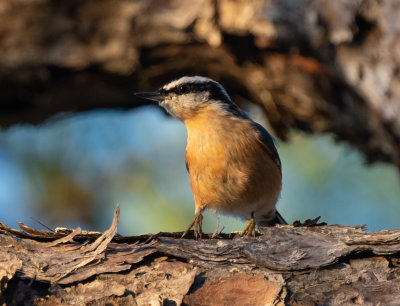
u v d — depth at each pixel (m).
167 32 11.66
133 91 12.77
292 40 11.14
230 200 9.08
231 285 5.76
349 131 12.16
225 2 11.29
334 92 11.70
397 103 10.02
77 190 12.54
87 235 6.12
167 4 11.62
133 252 5.95
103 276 5.73
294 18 10.97
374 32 10.49
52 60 11.80
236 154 8.77
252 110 13.52
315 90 11.85
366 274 5.82
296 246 6.02
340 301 5.66
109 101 13.12
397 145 10.38
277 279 5.79
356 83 10.54
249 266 5.90
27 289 5.57
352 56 10.60
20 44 11.74
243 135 8.84
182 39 11.70
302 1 10.91
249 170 8.83
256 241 6.08
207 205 9.25
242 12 11.18
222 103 9.31
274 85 12.20
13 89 12.27
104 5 11.74
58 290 5.61
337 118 12.05
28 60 11.78
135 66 12.02
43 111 13.02
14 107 12.74
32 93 12.44
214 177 8.89
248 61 12.04
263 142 8.88
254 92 12.68
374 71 10.35
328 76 11.51
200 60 12.20
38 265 5.73
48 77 12.07
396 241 5.84
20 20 11.70
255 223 9.81
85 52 11.83
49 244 6.00
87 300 5.58
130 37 11.77
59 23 11.80
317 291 5.74
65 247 5.98
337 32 10.60
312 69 11.55
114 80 12.38
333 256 5.87
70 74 12.13
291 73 11.77
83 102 13.02
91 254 5.87
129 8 11.66
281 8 11.01
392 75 10.16
